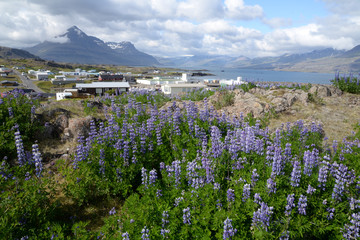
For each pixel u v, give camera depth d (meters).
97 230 8.62
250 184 8.23
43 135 13.47
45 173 10.93
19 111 13.45
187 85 76.25
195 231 7.00
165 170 10.32
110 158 11.12
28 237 7.42
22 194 8.22
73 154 11.95
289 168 8.98
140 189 9.25
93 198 10.16
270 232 6.72
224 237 6.48
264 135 12.10
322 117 16.16
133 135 11.77
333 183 8.31
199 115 14.92
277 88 22.38
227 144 10.49
